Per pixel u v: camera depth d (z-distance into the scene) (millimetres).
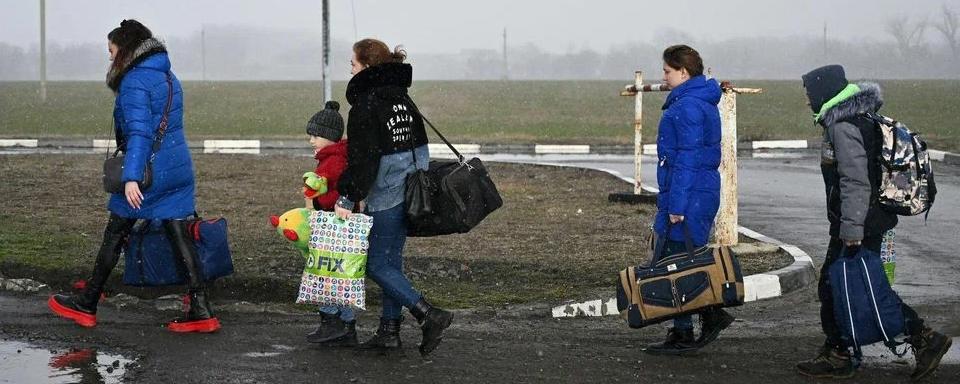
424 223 11453
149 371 10938
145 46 12352
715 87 11891
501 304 14664
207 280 13031
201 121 67688
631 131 59812
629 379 10930
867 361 11844
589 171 34188
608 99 92062
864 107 11000
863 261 11016
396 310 12031
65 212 22641
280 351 11836
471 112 78000
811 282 16484
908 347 12328
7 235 19000
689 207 11672
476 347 12195
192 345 12008
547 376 10992
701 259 11602
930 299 15078
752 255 17797
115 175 12281
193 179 12875
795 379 11078
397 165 11383
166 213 12570
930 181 11164
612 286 15664
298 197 26562
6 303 13961
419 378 10867
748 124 63531
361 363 11414
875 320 10891
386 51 11484
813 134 55344
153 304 13992
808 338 12820
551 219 22328
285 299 15320
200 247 12781
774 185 31406
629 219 22438
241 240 19000
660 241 11906
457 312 14188
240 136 54406
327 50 33875
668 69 11922
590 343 12500
